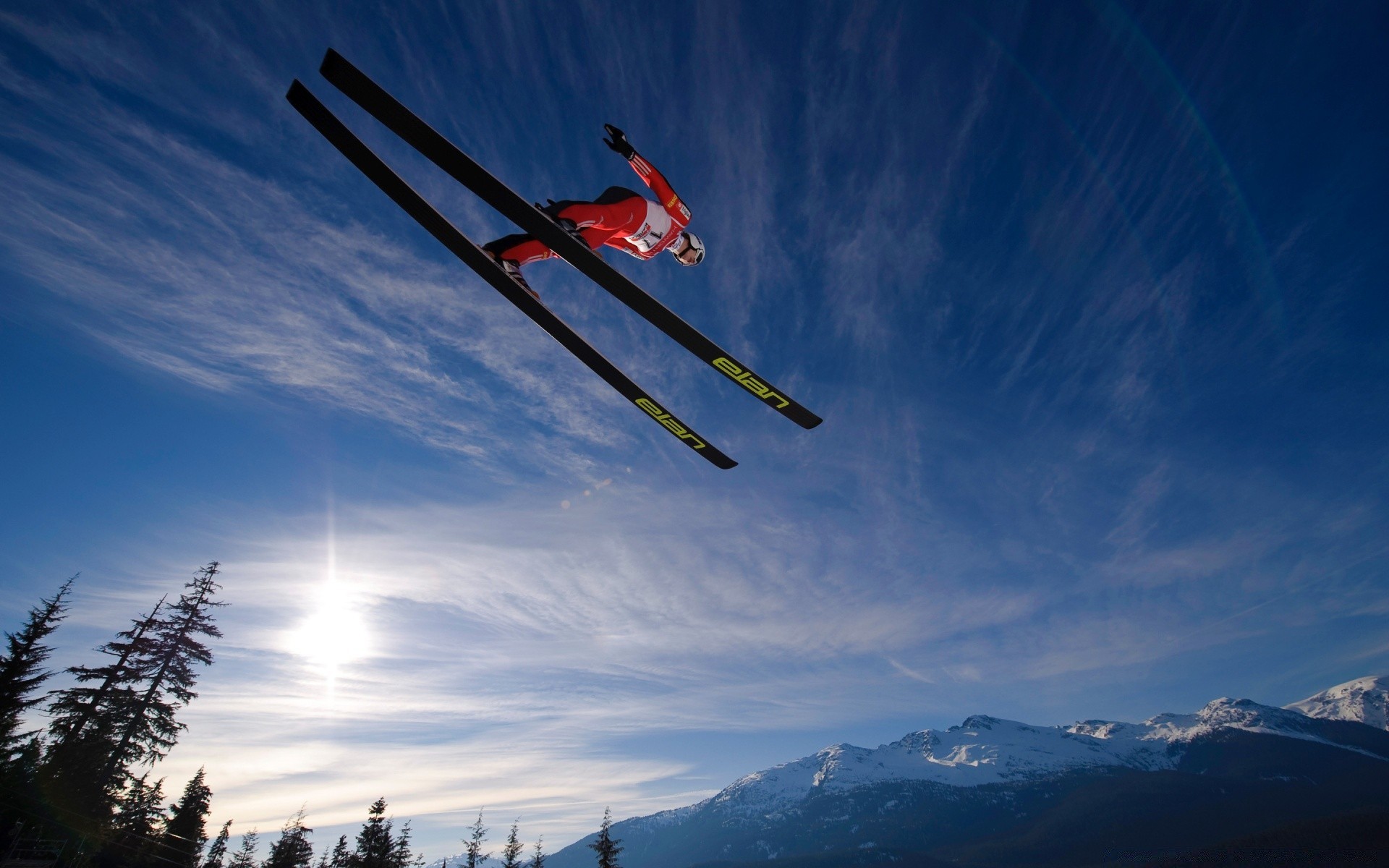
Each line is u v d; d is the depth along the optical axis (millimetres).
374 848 43750
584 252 4703
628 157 4984
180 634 29328
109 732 27172
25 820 24172
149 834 30812
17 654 25875
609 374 5930
